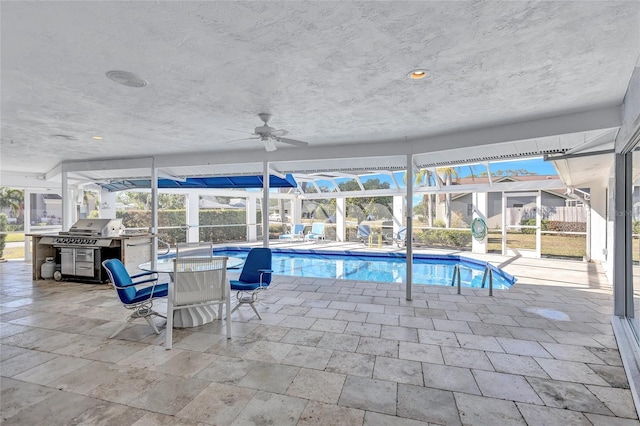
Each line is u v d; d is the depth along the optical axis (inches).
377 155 203.6
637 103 98.7
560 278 244.2
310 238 515.8
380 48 87.6
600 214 311.6
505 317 158.1
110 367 109.0
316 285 226.1
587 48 87.0
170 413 84.8
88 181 315.6
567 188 327.9
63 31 78.7
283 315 162.2
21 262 331.6
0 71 102.0
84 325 148.5
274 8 69.7
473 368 108.8
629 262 146.2
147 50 88.7
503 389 96.3
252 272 176.7
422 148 192.2
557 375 104.1
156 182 256.5
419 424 81.0
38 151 234.8
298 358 115.9
